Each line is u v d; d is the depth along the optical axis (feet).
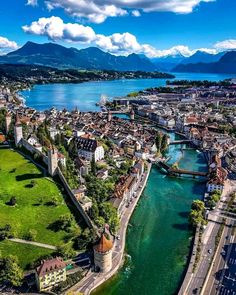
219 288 559.38
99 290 564.71
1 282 560.20
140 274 605.31
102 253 581.12
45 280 542.98
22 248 620.49
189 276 585.22
